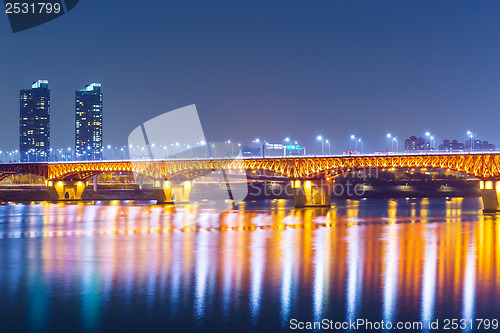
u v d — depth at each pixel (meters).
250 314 64.69
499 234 129.25
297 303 68.75
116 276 82.88
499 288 75.69
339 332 59.75
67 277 82.31
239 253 102.56
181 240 120.25
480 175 182.25
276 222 157.00
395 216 175.62
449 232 133.25
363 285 77.19
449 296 71.75
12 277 82.50
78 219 170.00
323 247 109.56
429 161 186.75
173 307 67.06
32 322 62.09
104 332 59.41
